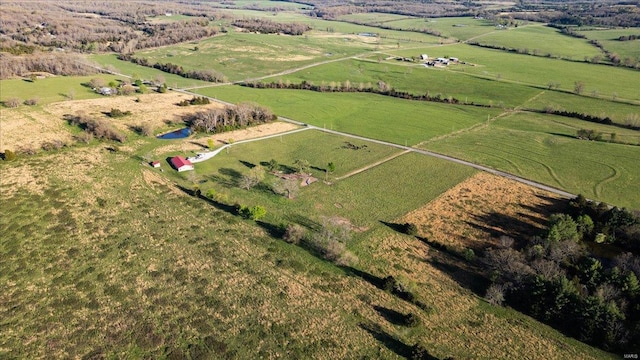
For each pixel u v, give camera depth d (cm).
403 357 5372
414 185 9850
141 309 5956
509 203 9062
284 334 5638
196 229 7875
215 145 11975
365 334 5694
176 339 5494
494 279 6562
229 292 6341
